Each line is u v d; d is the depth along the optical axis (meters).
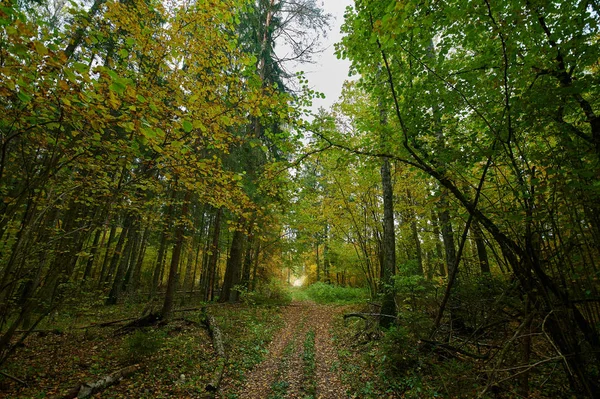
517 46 3.42
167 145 3.77
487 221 3.66
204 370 5.67
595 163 2.69
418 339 5.41
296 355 7.14
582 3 2.77
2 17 1.93
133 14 4.11
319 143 5.21
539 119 3.16
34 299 3.66
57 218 5.38
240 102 4.23
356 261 14.66
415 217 11.67
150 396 4.59
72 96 2.40
